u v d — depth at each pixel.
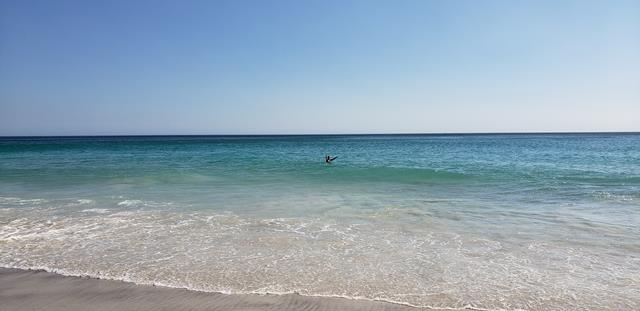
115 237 8.91
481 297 5.95
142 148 56.88
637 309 5.56
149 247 8.21
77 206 12.33
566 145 63.81
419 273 6.84
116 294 6.01
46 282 6.45
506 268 7.05
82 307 5.59
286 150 52.09
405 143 85.19
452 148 56.31
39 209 11.84
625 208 11.89
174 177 19.92
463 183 17.77
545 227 9.76
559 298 5.91
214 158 34.66
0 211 11.54
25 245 8.31
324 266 7.16
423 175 20.66
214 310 5.50
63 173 21.52
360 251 7.98
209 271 6.92
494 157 34.56
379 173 21.77
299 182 18.42
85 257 7.60
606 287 6.27
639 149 47.62
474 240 8.71
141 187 16.59
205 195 14.57
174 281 6.50
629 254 7.72
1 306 5.60
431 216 11.04
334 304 5.71
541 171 21.83
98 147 59.53
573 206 12.29
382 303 5.76
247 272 6.88
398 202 13.20
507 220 10.52
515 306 5.68
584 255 7.70
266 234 9.16
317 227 9.82
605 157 33.03
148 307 5.60
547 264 7.23
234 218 10.74
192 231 9.41
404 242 8.59
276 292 6.09
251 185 17.33
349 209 12.02
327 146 68.06
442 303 5.77
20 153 41.53
